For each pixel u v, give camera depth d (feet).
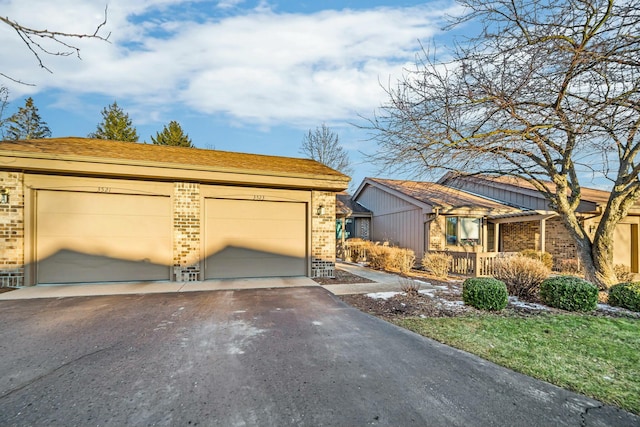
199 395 9.48
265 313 18.45
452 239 45.57
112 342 13.65
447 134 23.24
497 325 16.62
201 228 28.14
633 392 9.95
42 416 8.43
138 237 26.99
